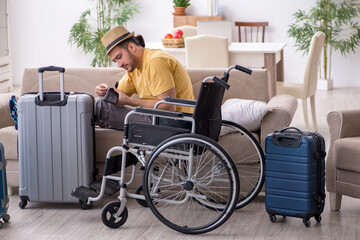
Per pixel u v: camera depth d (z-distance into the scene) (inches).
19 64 362.9
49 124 140.2
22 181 143.1
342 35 333.4
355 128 141.5
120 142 149.4
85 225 133.0
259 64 237.5
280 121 146.9
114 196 152.6
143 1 356.8
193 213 140.3
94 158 144.8
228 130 147.3
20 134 141.6
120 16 347.9
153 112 127.5
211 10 346.0
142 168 133.3
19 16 357.7
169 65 141.9
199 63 239.0
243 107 148.8
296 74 347.6
